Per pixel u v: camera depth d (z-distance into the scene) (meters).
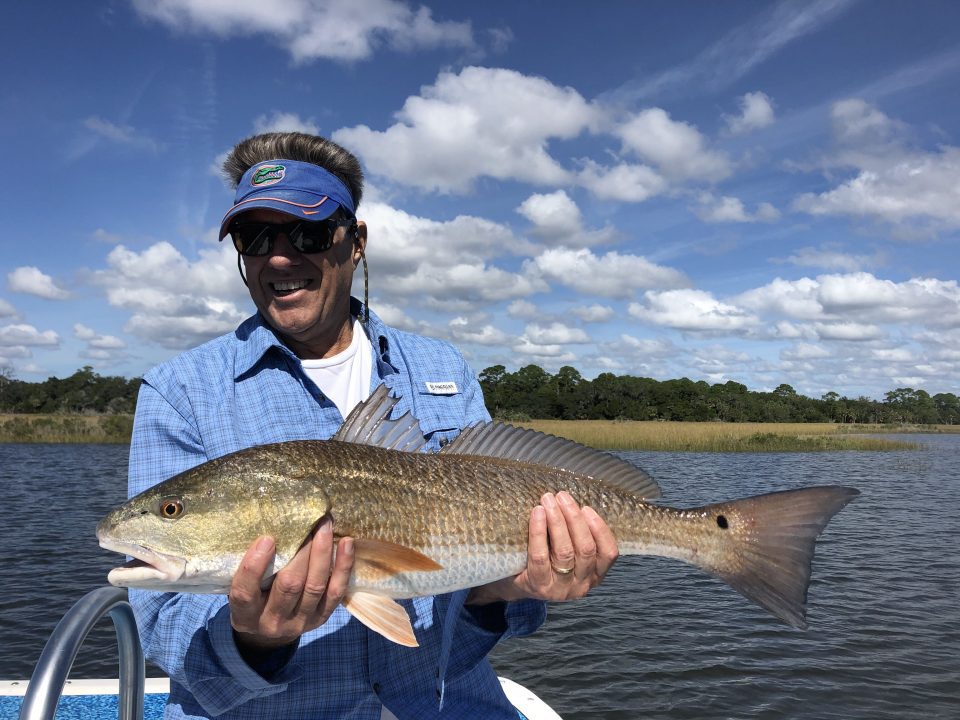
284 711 0.72
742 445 14.37
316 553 0.62
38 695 0.49
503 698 0.86
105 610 0.57
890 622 2.89
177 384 0.80
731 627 2.83
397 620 0.68
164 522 0.66
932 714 2.09
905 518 5.49
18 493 6.27
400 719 0.75
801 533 0.81
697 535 0.83
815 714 2.09
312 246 0.79
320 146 0.86
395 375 0.90
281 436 0.81
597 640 2.68
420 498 0.73
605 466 0.84
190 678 0.67
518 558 0.76
